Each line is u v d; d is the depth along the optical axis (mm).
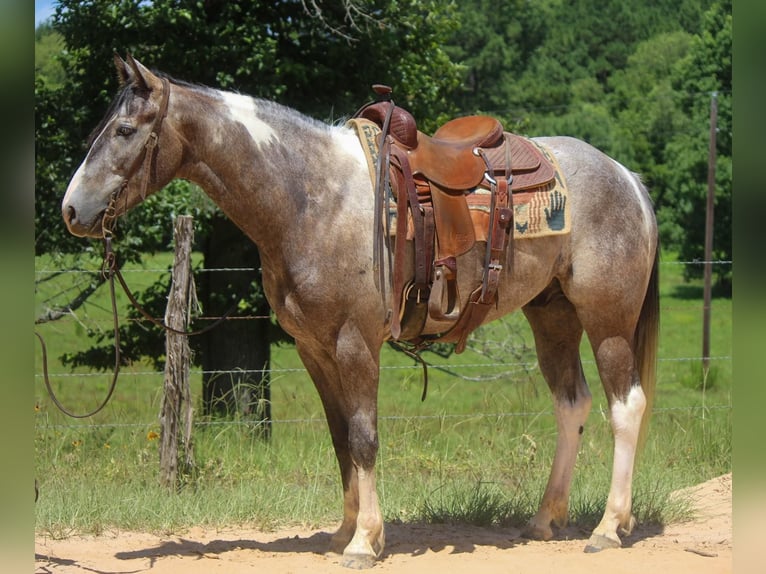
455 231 4953
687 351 23625
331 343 4805
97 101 10133
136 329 10586
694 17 49281
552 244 5258
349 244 4770
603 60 47594
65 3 9781
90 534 5738
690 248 33438
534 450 7676
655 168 36656
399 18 10445
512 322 12969
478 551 5219
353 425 4816
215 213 9750
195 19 9258
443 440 8648
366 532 4828
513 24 42875
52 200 10055
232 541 5562
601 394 12398
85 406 11203
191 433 7117
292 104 9836
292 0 9969
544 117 39562
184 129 4711
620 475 5316
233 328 10156
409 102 10703
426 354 14062
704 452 8133
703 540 5570
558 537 5652
